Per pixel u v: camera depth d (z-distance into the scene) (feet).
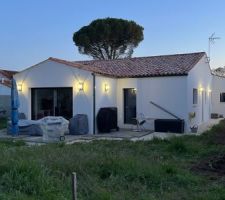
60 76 71.31
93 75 68.18
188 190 26.37
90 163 29.55
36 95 74.74
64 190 23.08
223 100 112.06
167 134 62.03
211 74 105.09
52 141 54.60
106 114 68.33
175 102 71.26
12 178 22.85
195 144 47.14
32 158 28.30
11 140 54.24
